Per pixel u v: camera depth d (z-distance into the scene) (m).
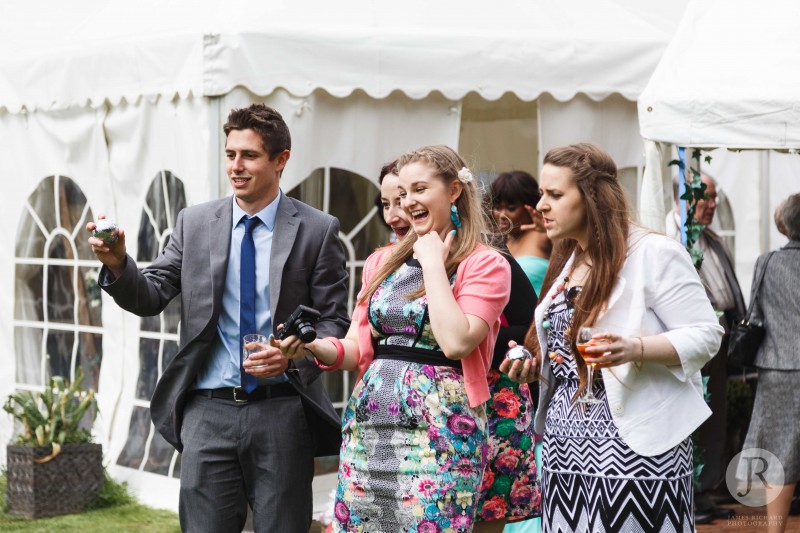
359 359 4.04
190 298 4.51
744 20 6.21
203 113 6.77
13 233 8.59
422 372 3.81
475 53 7.32
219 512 4.44
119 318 7.86
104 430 7.88
